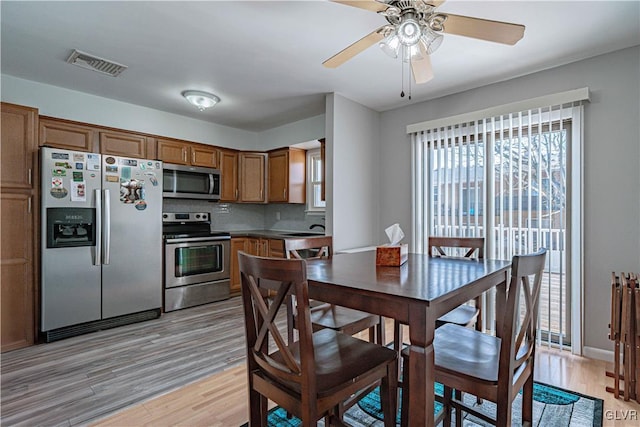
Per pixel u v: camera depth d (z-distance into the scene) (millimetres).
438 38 1654
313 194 4793
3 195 2730
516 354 1335
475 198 3166
